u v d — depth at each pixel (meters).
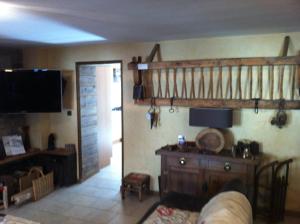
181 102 3.74
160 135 4.03
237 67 3.47
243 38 3.43
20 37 3.56
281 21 2.66
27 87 4.12
